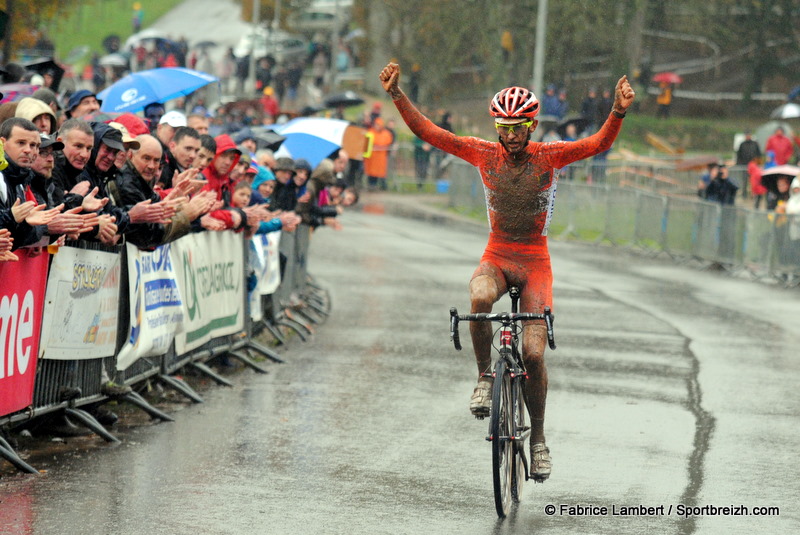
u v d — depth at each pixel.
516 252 17.38
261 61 132.12
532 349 16.78
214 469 18.08
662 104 127.75
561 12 95.69
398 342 32.59
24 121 17.25
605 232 65.62
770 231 52.44
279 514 15.73
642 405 24.91
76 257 19.00
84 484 16.78
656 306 42.19
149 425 21.20
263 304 32.41
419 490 17.44
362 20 136.38
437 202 84.50
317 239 59.47
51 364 18.77
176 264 23.92
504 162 16.97
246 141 32.84
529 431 17.33
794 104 95.50
